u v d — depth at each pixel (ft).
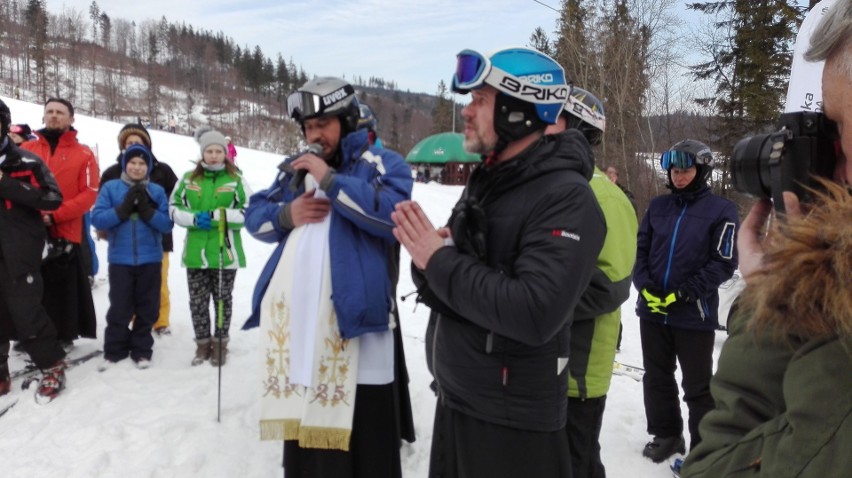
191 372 13.83
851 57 2.77
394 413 8.52
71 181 13.88
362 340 8.14
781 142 3.16
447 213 45.96
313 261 7.88
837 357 2.34
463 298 5.32
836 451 2.29
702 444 3.13
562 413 5.92
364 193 7.54
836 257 2.30
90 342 15.58
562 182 5.40
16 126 16.38
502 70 5.49
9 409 11.60
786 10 56.95
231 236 14.29
